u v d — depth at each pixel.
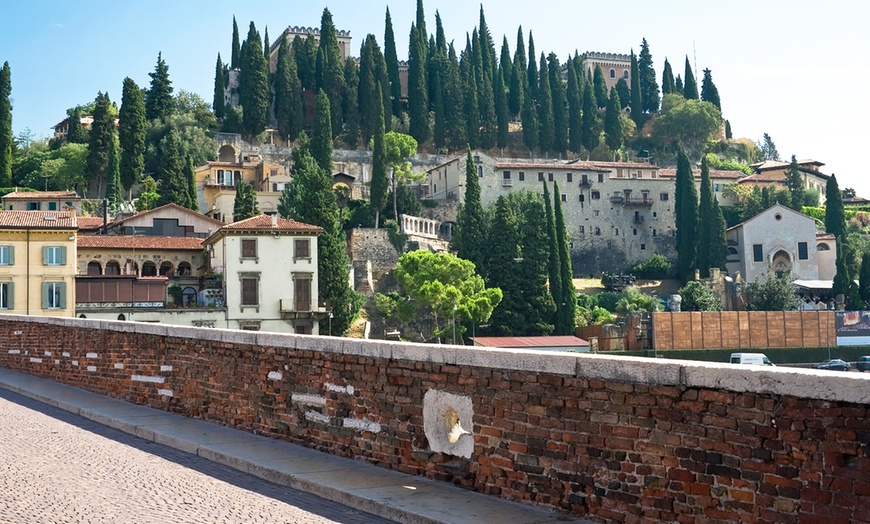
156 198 137.62
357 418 14.88
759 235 147.12
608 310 132.38
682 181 146.12
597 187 159.88
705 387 9.73
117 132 171.38
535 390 11.73
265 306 82.06
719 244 140.75
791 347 101.00
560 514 11.20
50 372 26.47
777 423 9.09
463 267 105.00
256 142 186.50
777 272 146.88
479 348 12.61
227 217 132.00
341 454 15.17
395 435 14.07
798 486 8.89
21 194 135.25
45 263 77.56
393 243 133.38
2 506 11.41
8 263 76.69
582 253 157.38
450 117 196.75
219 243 84.81
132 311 79.00
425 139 193.38
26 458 14.86
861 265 138.25
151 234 100.81
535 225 110.44
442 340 107.25
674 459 9.99
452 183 156.00
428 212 151.75
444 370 13.20
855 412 8.49
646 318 100.94
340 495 12.52
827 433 8.69
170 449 16.50
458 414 12.91
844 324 103.25
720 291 131.88
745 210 167.12
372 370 14.62
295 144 187.62
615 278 146.12
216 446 15.98
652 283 147.50
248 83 186.88
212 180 152.38
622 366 10.55
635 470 10.41
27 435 17.31
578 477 11.06
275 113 198.12
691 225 144.75
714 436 9.62
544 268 109.25
